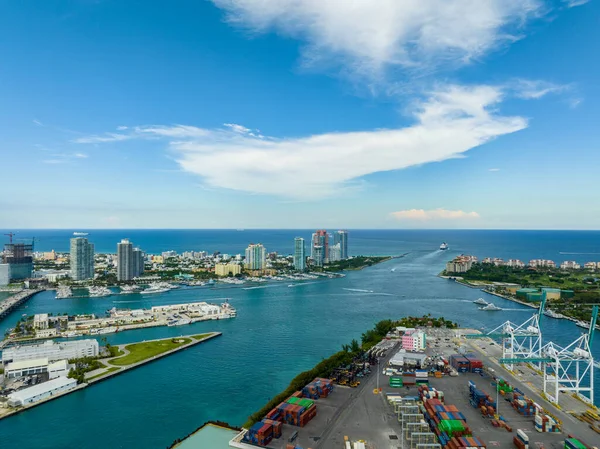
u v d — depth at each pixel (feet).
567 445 638.12
